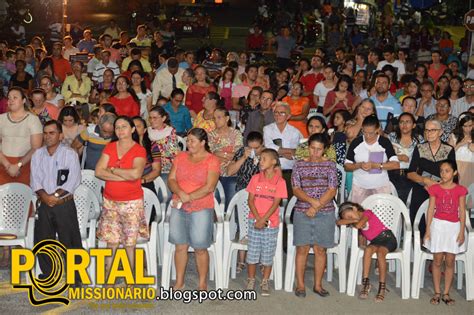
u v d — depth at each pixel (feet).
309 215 26.16
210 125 34.01
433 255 26.73
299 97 39.19
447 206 26.43
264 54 82.99
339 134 32.40
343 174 31.86
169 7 111.45
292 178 26.66
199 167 25.79
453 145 31.42
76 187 26.53
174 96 36.60
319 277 26.99
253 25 95.20
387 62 51.01
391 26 90.27
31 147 29.45
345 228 27.30
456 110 40.01
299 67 51.85
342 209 27.30
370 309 25.77
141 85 40.68
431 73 51.39
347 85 40.11
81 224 28.35
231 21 118.42
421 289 27.96
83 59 51.60
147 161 28.37
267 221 26.35
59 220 26.25
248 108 38.06
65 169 26.18
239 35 107.96
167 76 44.55
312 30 93.56
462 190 26.50
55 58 52.08
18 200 27.86
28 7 90.12
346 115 32.83
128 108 37.17
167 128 31.12
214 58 53.98
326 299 26.63
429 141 28.81
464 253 26.99
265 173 26.63
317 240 26.48
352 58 55.06
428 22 96.37
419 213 27.99
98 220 28.40
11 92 29.27
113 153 25.84
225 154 30.58
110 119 28.30
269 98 34.50
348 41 88.99
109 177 25.50
